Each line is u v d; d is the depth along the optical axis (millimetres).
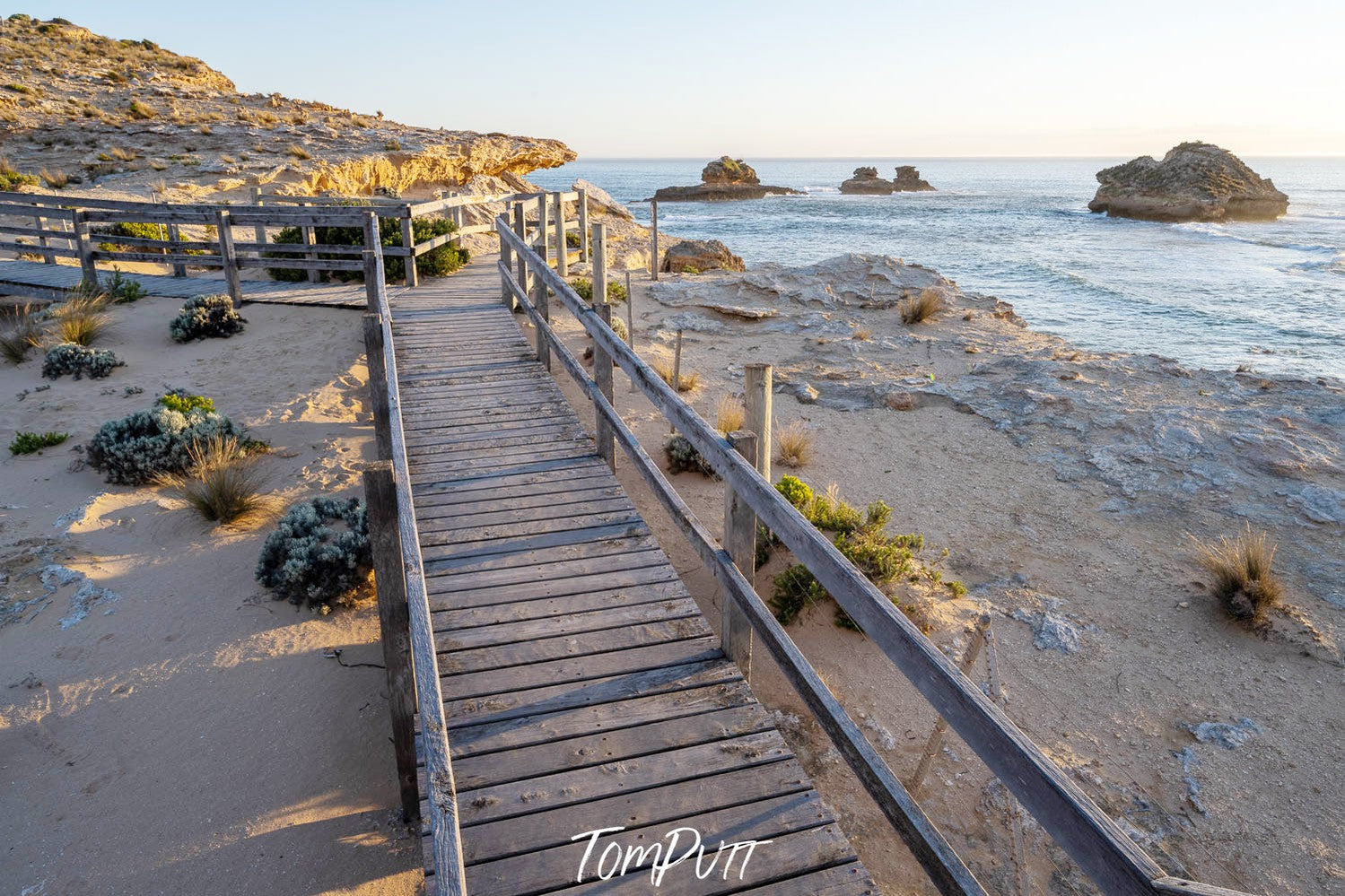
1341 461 9484
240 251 14586
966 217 82812
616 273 22922
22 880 4086
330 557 6375
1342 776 5289
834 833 3191
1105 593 7480
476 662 4188
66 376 10844
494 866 3021
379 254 10305
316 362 11547
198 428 8539
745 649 4207
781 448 10570
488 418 7906
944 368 14883
